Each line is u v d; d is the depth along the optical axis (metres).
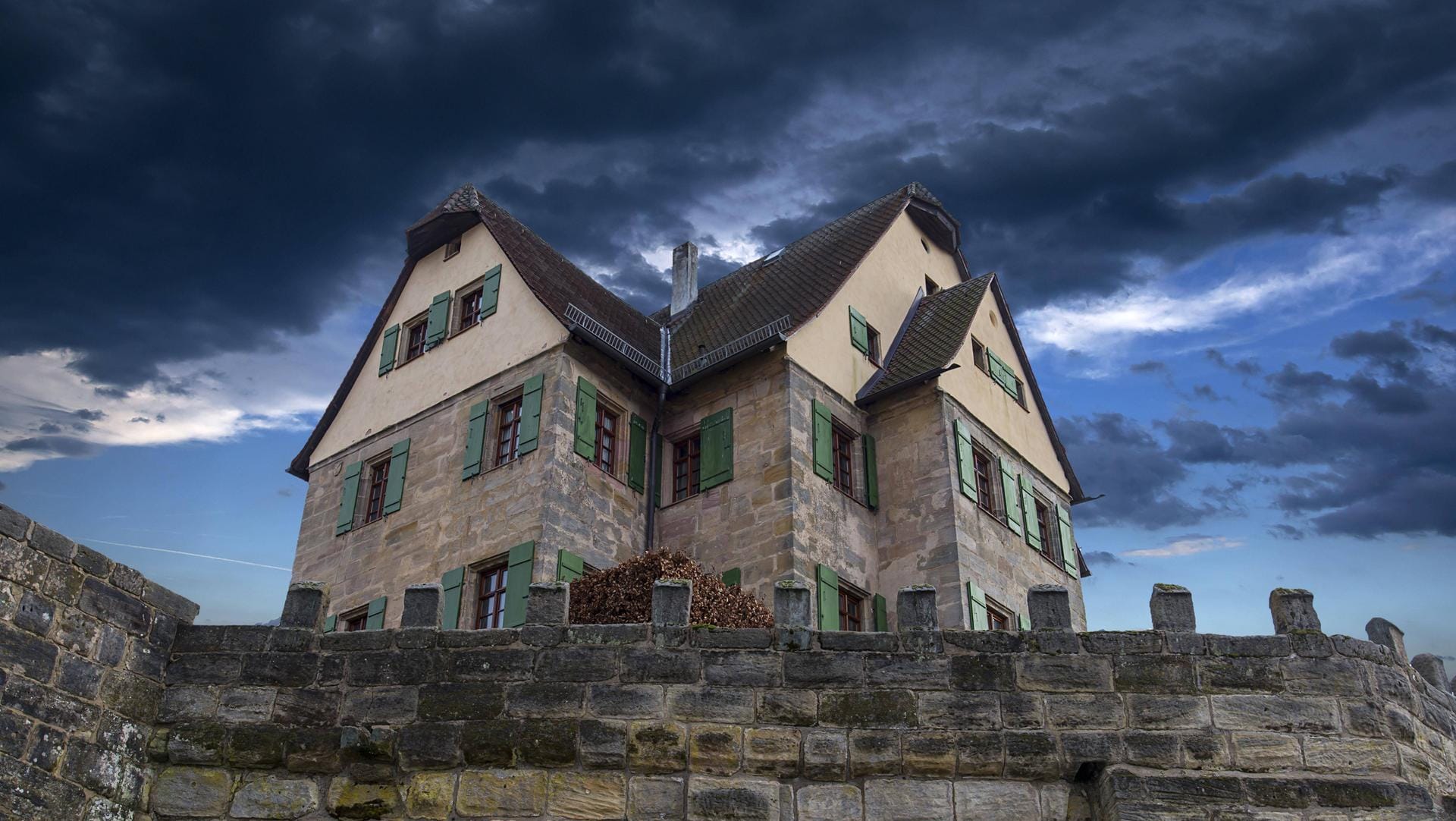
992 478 24.48
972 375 25.11
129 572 12.59
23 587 11.47
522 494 21.28
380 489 24.58
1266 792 11.82
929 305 27.02
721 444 22.86
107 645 12.16
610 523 22.02
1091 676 12.44
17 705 11.14
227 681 12.68
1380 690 12.56
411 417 24.58
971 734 12.16
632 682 12.40
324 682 12.64
